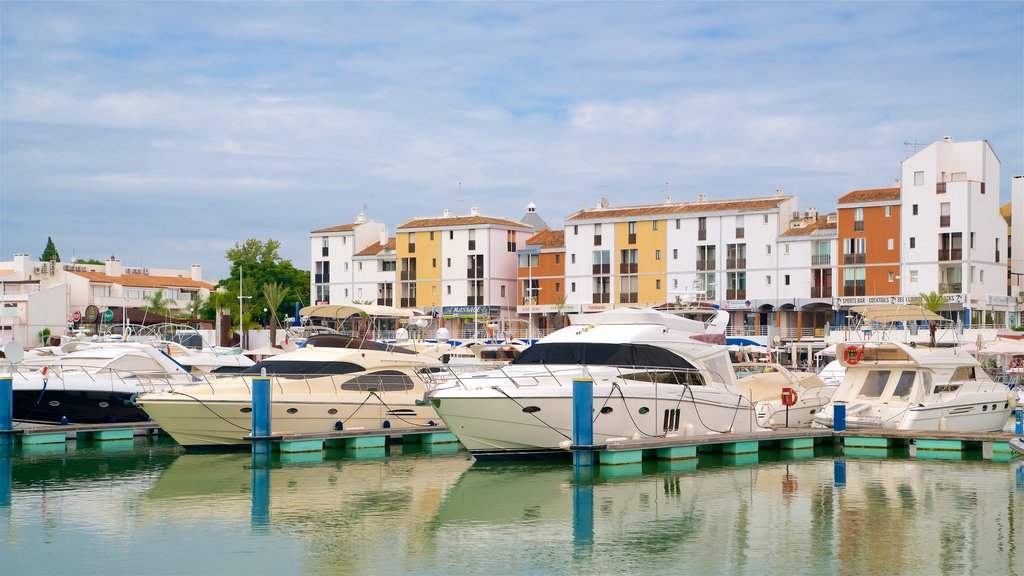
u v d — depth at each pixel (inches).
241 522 940.6
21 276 4515.3
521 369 1272.1
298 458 1317.7
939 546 848.3
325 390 1418.6
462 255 3973.9
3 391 1376.7
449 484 1124.5
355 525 930.1
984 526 919.0
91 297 4581.7
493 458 1259.8
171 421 1352.1
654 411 1268.5
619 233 3747.5
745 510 990.4
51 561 809.5
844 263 3388.3
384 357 1480.1
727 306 3521.2
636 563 805.2
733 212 3545.8
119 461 1296.8
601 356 1270.9
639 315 1342.3
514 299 4052.7
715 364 1360.7
